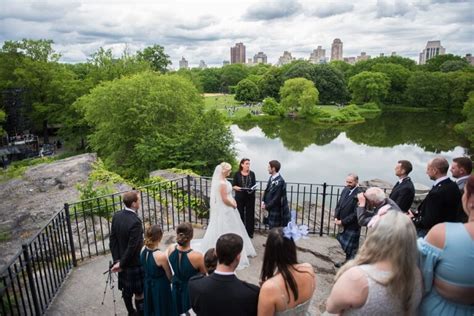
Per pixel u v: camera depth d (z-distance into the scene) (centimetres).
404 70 9394
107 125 2700
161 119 2716
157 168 2253
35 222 908
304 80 7831
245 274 562
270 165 647
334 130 6181
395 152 4338
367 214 482
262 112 8306
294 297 239
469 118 4569
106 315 458
